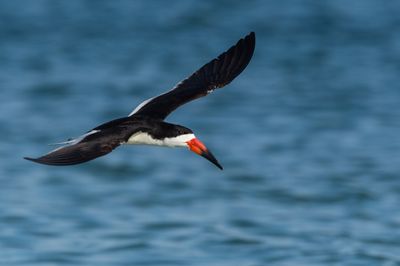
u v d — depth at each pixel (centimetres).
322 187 1636
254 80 2602
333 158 1834
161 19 3403
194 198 1598
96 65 2727
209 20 3394
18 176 1723
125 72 2647
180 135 806
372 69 2717
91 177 1741
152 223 1430
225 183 1689
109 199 1592
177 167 1817
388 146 1917
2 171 1750
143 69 2697
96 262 1240
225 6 3612
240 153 1889
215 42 3081
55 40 3030
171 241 1338
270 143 1959
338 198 1572
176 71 2680
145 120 797
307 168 1769
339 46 3030
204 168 1800
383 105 2291
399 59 2833
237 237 1348
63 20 3325
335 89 2475
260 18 3428
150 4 3653
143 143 802
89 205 1548
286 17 3444
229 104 2330
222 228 1398
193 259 1256
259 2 3700
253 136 2020
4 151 1886
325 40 3114
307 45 3048
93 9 3541
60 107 2273
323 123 2125
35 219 1443
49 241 1330
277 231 1386
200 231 1386
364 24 3334
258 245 1312
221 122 2153
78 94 2400
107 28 3234
